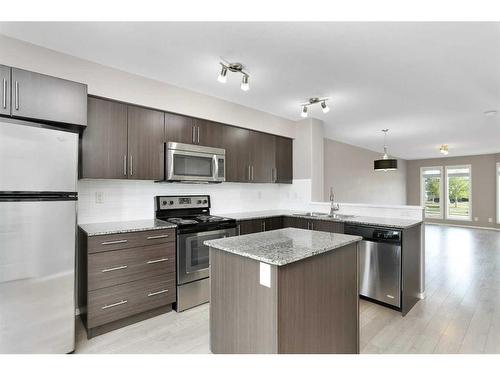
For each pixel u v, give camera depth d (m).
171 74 2.71
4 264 1.67
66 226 1.91
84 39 2.07
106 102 2.53
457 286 3.31
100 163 2.48
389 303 2.69
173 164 2.88
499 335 2.20
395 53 2.28
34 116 1.91
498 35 2.00
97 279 2.20
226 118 3.47
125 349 2.03
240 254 1.48
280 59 2.39
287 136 4.34
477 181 8.64
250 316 1.47
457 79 2.82
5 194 1.67
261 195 4.44
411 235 2.78
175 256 2.67
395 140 6.30
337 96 3.33
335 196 6.29
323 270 1.60
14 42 2.05
